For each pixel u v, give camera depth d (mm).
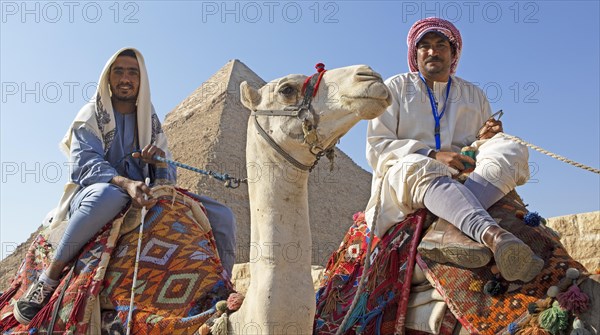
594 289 4816
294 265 4848
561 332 4812
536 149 5586
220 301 5352
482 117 6695
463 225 5344
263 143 4984
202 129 59812
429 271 5410
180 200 6578
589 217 9758
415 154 5945
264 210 4934
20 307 6219
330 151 4953
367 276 5754
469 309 5168
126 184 6367
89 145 6828
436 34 6605
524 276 5090
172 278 5906
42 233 6906
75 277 6094
